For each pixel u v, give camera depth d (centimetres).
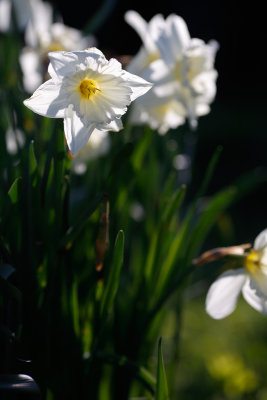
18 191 92
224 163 420
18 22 112
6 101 105
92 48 89
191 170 115
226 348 167
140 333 99
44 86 87
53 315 96
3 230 94
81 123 89
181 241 103
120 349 102
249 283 96
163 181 111
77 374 96
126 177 102
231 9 576
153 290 103
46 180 93
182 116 104
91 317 98
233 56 617
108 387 104
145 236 106
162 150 111
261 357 154
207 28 571
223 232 123
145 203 107
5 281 88
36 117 98
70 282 94
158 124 104
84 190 106
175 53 103
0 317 95
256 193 360
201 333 177
